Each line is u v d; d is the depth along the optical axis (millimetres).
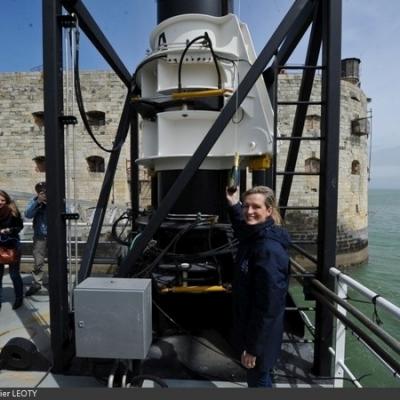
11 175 15297
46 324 3172
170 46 2541
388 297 10633
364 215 16656
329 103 2150
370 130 17422
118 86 14617
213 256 2670
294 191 14242
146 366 2303
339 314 1866
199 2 2627
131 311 1811
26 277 4863
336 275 2109
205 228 2531
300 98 2764
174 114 2551
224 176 2852
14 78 15094
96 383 2123
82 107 2371
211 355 2438
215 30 2600
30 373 2246
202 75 2574
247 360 1622
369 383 4723
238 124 2611
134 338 1820
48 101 2109
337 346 2238
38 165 15398
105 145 14695
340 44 2127
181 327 2721
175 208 2723
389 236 25219
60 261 2209
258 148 2527
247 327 1641
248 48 2615
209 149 2121
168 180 2752
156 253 2646
